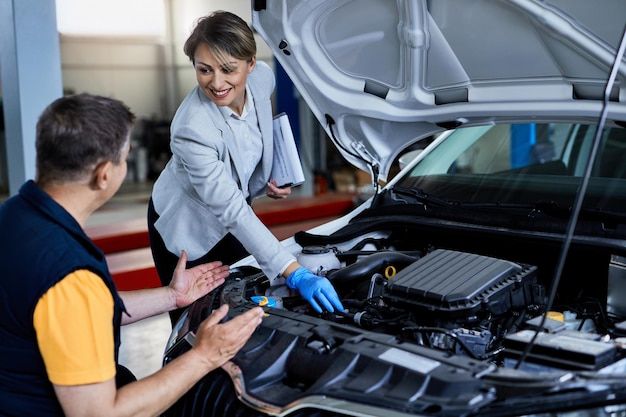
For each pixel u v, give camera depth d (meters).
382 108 2.58
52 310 1.58
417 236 2.63
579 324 2.05
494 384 1.56
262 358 1.84
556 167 2.72
